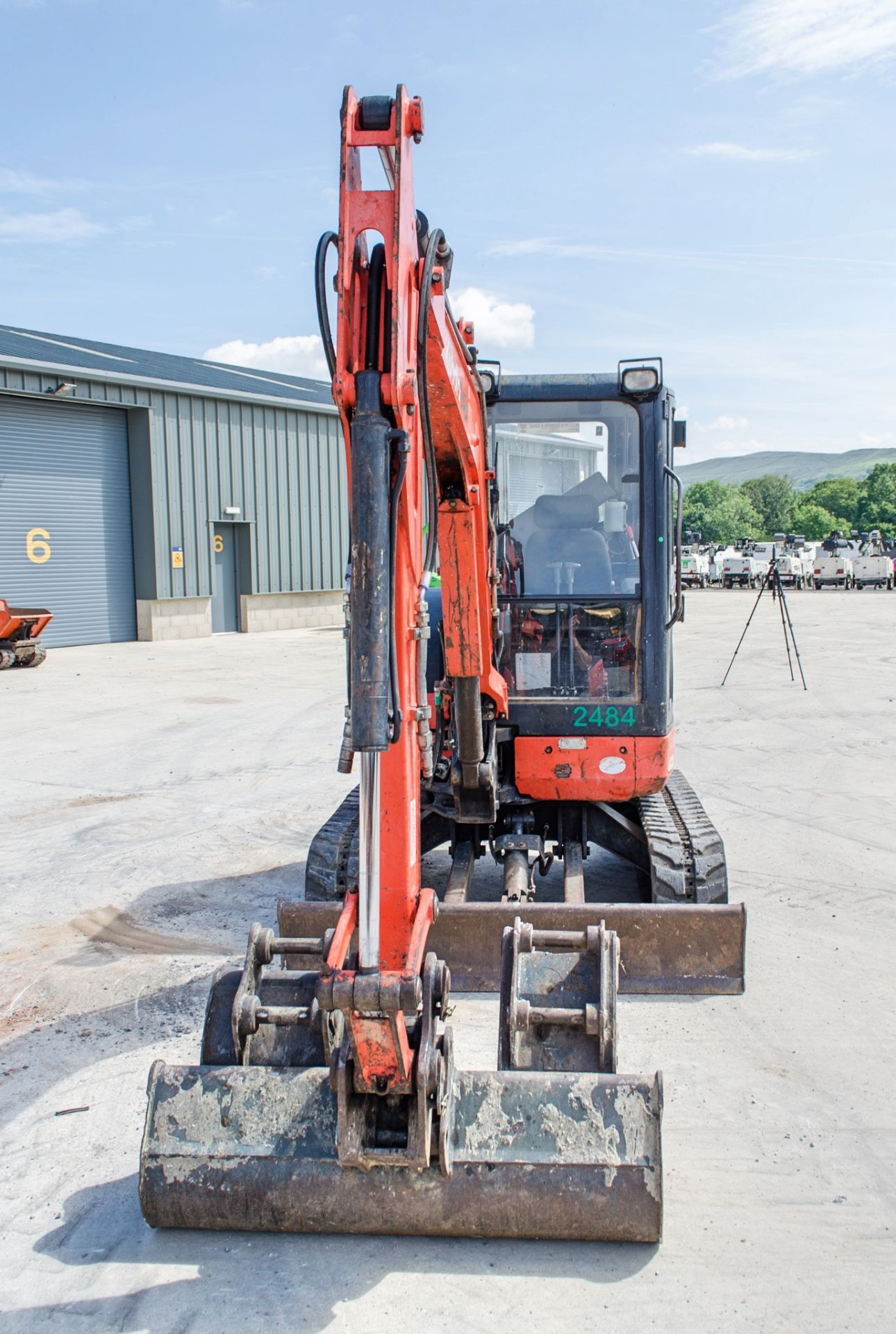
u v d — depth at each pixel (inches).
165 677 657.6
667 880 208.8
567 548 218.7
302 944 141.1
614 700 215.8
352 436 104.5
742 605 1283.2
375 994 105.7
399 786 113.0
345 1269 124.6
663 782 216.8
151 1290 121.6
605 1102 126.6
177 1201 127.6
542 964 142.9
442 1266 125.0
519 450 218.1
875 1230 131.3
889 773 384.2
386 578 102.6
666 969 192.2
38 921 242.5
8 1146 151.4
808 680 633.0
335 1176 126.2
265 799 354.6
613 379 211.3
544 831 240.7
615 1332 114.7
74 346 975.6
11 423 789.2
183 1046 181.3
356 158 106.1
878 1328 115.4
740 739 453.1
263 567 987.3
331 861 219.8
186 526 909.8
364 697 101.2
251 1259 126.5
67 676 663.8
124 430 878.4
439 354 128.2
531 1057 136.7
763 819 321.4
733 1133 152.0
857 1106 159.3
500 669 219.9
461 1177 125.2
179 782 380.5
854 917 238.2
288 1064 136.2
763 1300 119.3
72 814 335.9
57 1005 198.1
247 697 577.0
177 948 225.6
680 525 214.7
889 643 841.5
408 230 107.6
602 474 217.3
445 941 196.9
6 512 791.1
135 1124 156.7
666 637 217.8
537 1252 127.3
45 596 824.9
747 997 196.2
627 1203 124.0
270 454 987.3
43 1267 125.9
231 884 267.4
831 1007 192.2
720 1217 133.6
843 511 5241.1
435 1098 118.7
